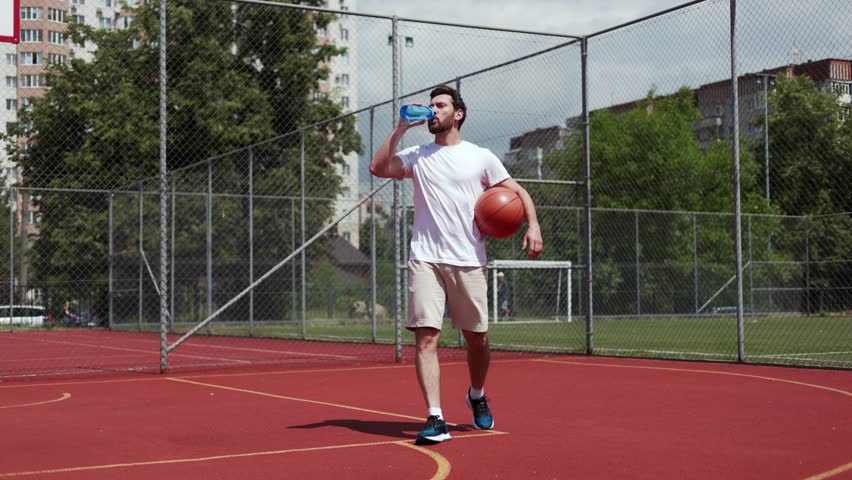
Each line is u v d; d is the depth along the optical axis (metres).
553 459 4.04
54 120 21.33
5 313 19.80
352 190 24.66
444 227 4.83
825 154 11.57
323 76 25.77
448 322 14.02
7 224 19.84
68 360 11.95
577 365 9.35
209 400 6.56
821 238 18.30
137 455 4.23
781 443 4.45
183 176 18.34
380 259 21.41
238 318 17.86
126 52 22.83
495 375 8.26
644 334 16.20
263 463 3.99
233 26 24.12
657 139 29.03
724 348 12.32
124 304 19.94
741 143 22.58
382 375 8.61
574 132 15.19
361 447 4.41
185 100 23.39
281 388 7.42
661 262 22.80
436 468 3.83
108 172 22.22
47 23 20.36
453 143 4.98
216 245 17.53
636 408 5.87
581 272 11.36
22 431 5.04
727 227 22.67
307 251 18.75
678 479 3.58
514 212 4.81
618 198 28.16
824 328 17.19
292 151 18.27
